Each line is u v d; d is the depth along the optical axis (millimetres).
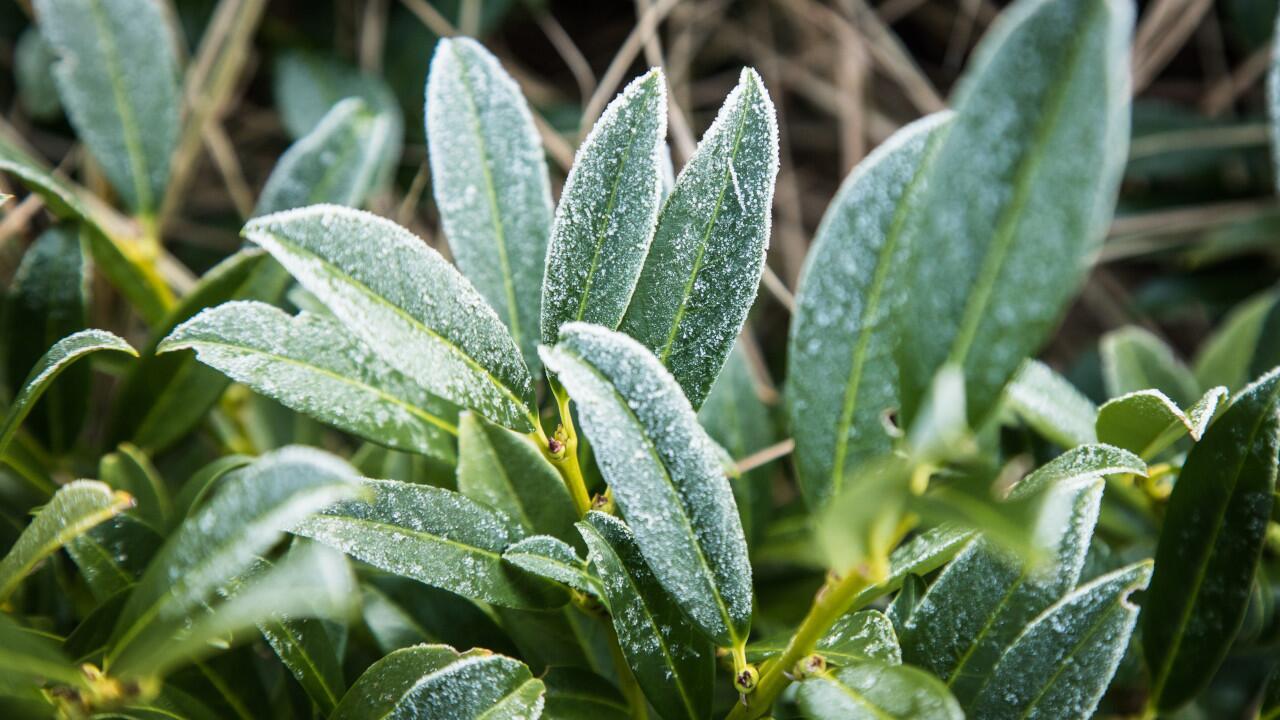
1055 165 501
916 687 508
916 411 507
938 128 551
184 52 926
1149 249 949
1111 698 661
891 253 556
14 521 605
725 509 520
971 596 552
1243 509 558
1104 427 559
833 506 476
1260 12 964
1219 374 729
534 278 581
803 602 660
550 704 560
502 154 580
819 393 559
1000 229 504
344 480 485
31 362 633
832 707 513
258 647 632
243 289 622
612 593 528
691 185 542
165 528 600
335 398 555
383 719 526
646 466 511
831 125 1100
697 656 539
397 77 939
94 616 542
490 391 529
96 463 655
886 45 1028
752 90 538
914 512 477
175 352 631
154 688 509
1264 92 1038
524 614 599
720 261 542
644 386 508
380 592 599
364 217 514
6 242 794
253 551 483
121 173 691
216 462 603
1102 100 499
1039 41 500
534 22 1081
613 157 536
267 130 1000
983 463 474
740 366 659
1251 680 659
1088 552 613
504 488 572
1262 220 882
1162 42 1014
